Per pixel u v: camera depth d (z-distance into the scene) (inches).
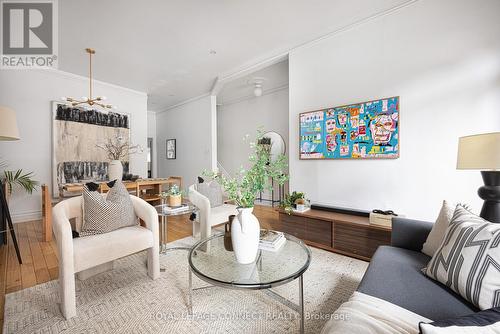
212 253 64.7
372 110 102.2
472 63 81.0
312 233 105.7
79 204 78.5
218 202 120.3
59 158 165.5
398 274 50.6
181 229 135.6
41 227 137.4
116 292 70.7
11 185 141.1
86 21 106.5
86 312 61.6
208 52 138.5
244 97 231.6
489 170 58.8
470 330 23.0
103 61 150.1
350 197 110.3
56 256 97.0
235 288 47.9
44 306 64.0
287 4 95.9
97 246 65.1
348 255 94.8
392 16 97.3
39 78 157.9
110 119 194.7
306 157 124.3
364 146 104.6
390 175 98.6
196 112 230.4
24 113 152.4
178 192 107.0
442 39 86.4
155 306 64.2
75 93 174.7
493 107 77.7
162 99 240.2
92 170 182.7
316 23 109.2
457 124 83.9
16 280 78.1
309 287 73.1
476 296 39.2
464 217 51.3
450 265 44.8
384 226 86.0
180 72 170.1
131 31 115.0
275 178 63.7
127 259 93.6
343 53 111.6
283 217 116.2
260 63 148.2
